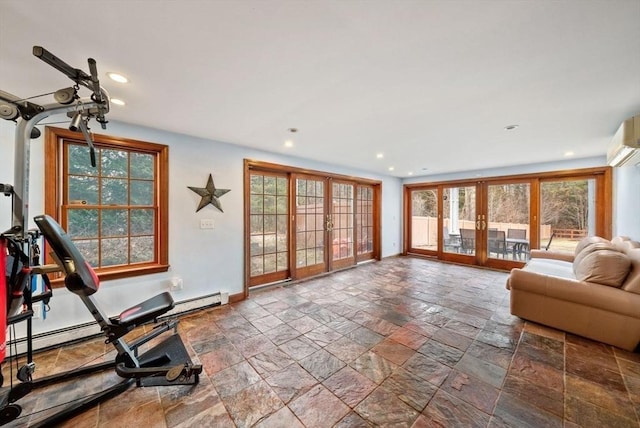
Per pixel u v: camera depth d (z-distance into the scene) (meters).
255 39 1.37
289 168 4.18
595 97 2.04
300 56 1.53
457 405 1.61
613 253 2.38
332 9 1.16
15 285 1.33
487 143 3.38
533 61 1.57
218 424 1.49
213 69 1.66
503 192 5.20
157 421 1.51
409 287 4.03
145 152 2.86
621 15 1.19
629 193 3.40
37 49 1.11
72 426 1.48
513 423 1.47
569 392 1.71
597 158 4.09
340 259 5.27
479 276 4.68
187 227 3.08
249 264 3.65
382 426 1.46
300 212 4.51
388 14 1.20
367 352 2.21
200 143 3.17
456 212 5.91
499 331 2.57
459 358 2.11
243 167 3.59
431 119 2.54
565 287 2.47
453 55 1.52
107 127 2.54
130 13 1.17
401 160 4.54
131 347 1.93
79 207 2.46
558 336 2.46
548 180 4.68
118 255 2.71
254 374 1.93
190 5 1.13
